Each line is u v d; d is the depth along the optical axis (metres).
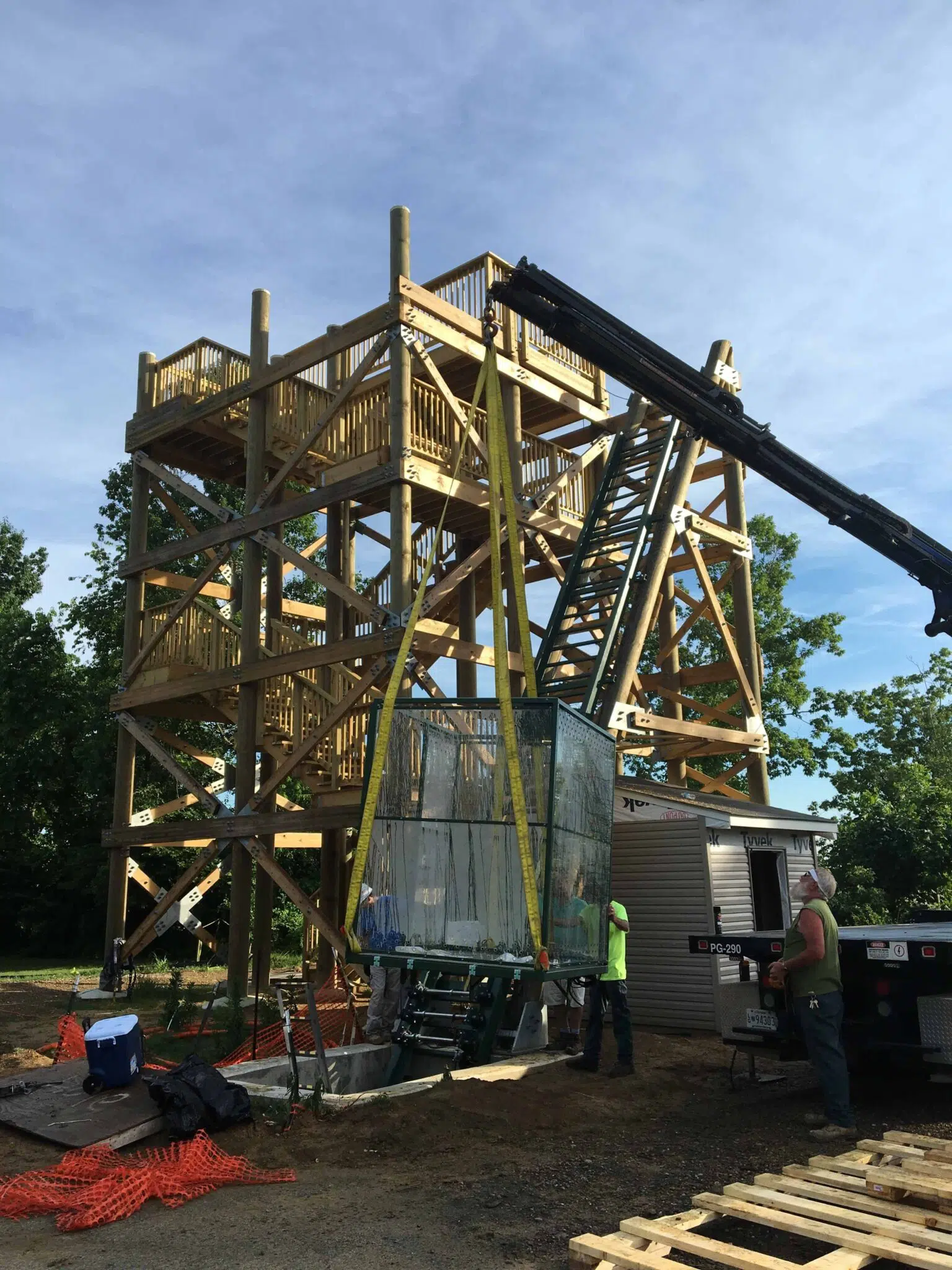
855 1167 5.41
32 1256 4.96
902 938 8.37
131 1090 7.46
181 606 18.33
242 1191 5.86
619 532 16.88
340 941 14.45
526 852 8.66
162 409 18.98
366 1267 4.68
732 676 19.12
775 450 12.38
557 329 11.40
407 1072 9.85
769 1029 8.64
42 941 30.95
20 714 30.09
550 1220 5.30
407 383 14.66
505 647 9.08
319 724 16.02
